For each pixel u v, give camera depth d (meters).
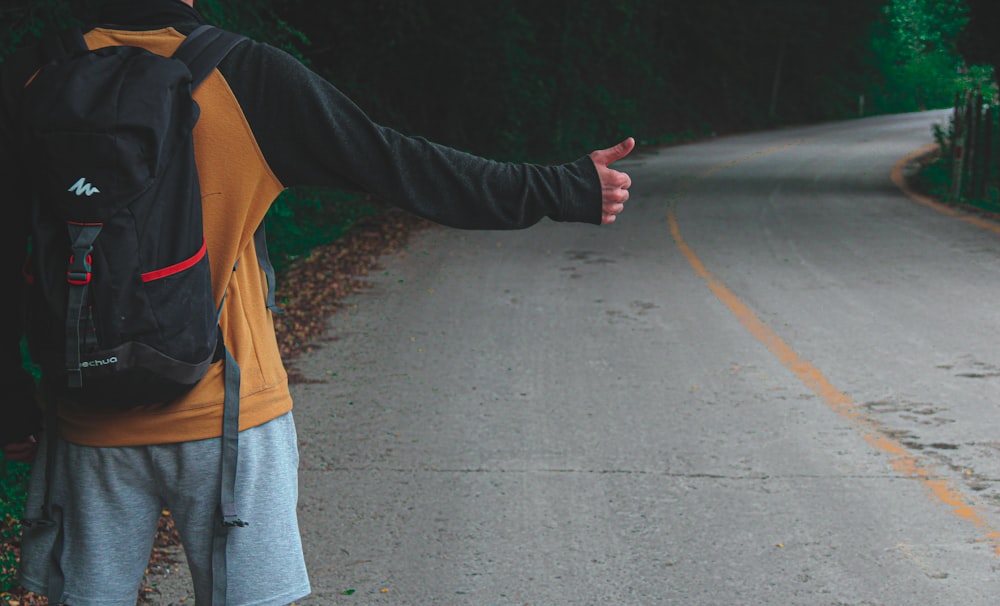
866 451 5.64
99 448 2.01
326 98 2.00
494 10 24.25
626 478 5.27
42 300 1.83
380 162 2.02
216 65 1.98
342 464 5.53
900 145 35.75
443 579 4.13
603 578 4.12
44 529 2.10
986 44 22.89
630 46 40.66
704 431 6.04
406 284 11.13
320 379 7.38
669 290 10.60
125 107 1.81
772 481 5.20
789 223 15.99
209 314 1.94
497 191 2.07
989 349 7.91
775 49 52.81
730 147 36.69
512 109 26.33
